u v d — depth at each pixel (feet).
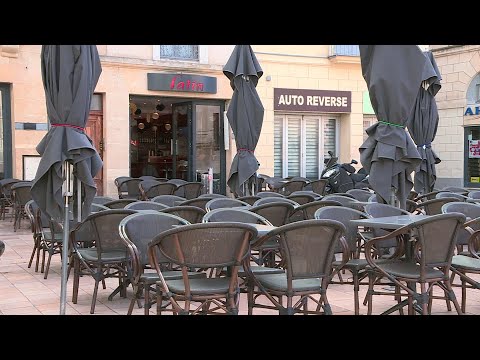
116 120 40.09
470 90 55.36
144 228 13.42
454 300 13.16
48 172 13.88
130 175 41.96
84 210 14.58
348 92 48.42
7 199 33.35
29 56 37.11
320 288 11.91
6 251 25.12
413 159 16.83
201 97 42.73
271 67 45.65
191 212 16.19
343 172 41.06
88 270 16.11
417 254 14.37
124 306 15.99
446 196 22.77
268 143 45.70
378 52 16.28
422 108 24.54
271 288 11.98
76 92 13.64
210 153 43.78
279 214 17.63
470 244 14.79
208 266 11.07
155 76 40.78
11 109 37.22
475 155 55.31
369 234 17.40
